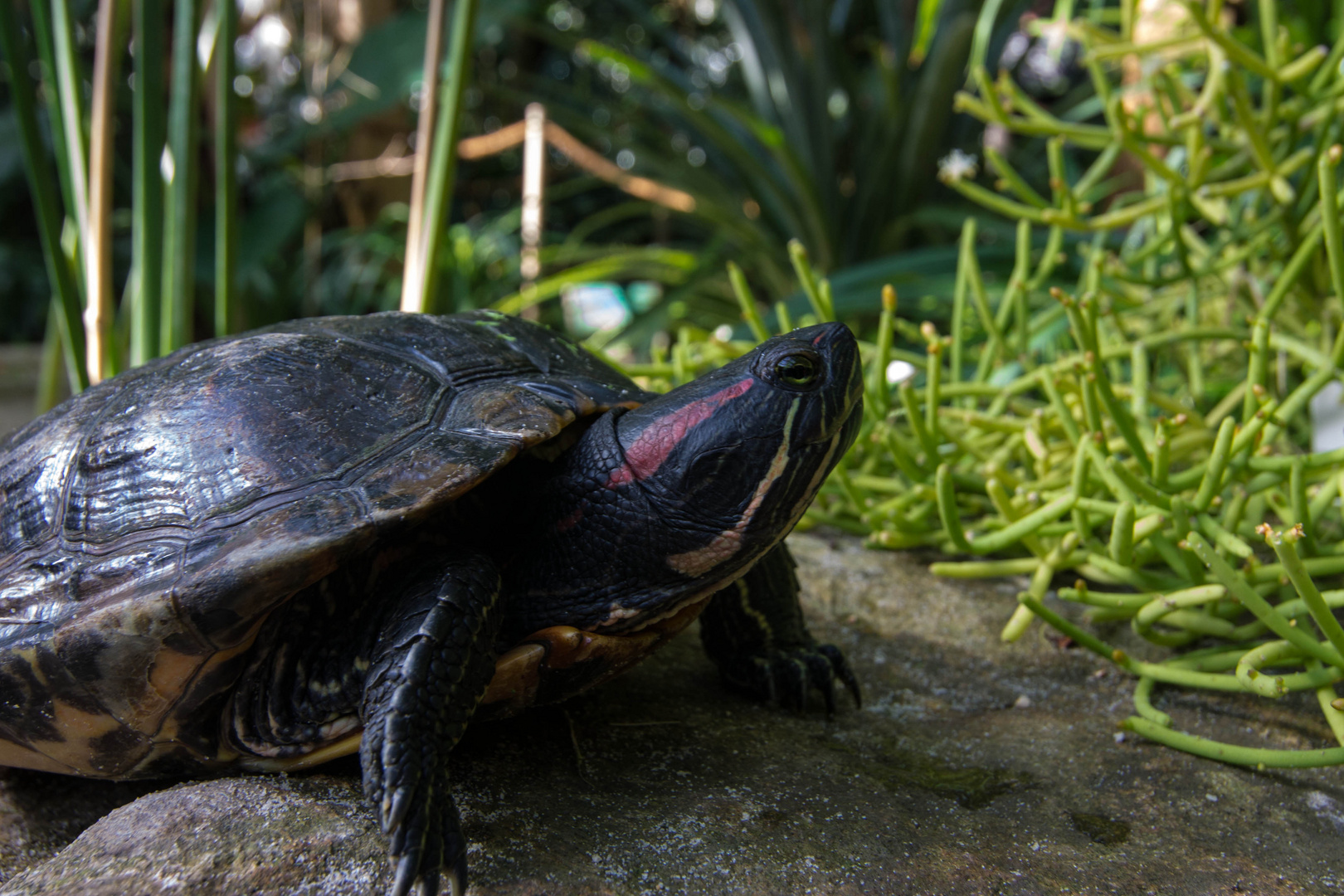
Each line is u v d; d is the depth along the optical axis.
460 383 0.21
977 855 0.18
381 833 0.17
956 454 0.32
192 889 0.16
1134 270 0.40
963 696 0.24
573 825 0.18
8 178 0.82
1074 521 0.25
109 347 0.32
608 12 1.14
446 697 0.17
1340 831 0.19
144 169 0.31
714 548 0.20
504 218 0.83
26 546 0.20
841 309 0.43
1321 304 0.35
